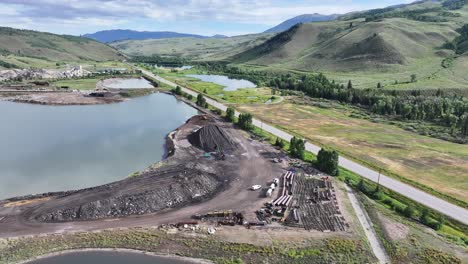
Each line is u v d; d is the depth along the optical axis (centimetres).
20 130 11425
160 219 6038
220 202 6700
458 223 6284
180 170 7819
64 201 6400
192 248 5281
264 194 7050
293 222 6022
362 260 5125
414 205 6894
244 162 8781
